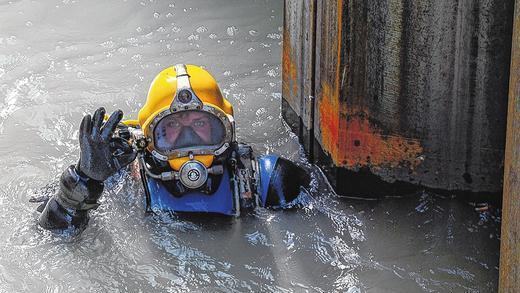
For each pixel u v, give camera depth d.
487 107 5.02
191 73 5.15
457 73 4.98
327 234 5.02
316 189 5.46
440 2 4.83
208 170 4.97
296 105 5.99
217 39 7.79
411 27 4.93
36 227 5.01
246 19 8.20
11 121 6.36
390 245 4.95
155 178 5.04
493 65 4.89
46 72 7.16
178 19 8.22
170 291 4.55
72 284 4.59
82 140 4.64
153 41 7.78
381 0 4.91
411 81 5.05
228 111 5.20
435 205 5.23
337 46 5.10
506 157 4.03
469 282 4.64
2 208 5.24
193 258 4.79
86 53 7.53
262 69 7.18
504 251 4.05
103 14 8.32
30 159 5.82
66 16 8.30
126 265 4.73
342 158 5.31
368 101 5.16
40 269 4.69
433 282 4.63
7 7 8.48
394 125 5.18
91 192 4.73
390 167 5.29
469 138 5.12
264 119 6.38
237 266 4.74
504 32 4.80
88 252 4.82
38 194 5.26
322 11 5.30
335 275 4.68
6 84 6.94
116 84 6.93
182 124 4.91
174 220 5.04
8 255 4.79
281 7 8.45
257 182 5.20
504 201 4.05
